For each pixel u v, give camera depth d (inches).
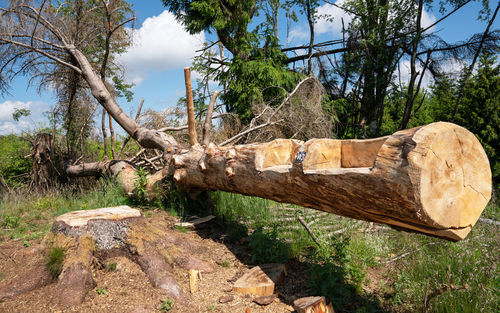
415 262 154.6
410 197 78.5
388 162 82.5
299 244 168.6
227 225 197.0
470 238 167.5
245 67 458.0
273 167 129.9
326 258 138.7
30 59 328.5
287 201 133.6
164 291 121.2
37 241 164.1
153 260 132.8
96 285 121.2
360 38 483.8
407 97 426.6
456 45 413.4
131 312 109.2
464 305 115.9
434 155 78.0
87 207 234.1
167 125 349.4
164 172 228.4
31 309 107.9
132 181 247.0
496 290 123.2
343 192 97.7
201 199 221.8
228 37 524.1
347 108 535.5
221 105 501.7
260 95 438.9
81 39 337.7
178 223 191.9
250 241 159.3
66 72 359.6
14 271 129.3
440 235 89.0
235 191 166.4
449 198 81.9
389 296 135.3
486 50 394.6
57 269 122.5
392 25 444.1
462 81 423.5
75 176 350.9
